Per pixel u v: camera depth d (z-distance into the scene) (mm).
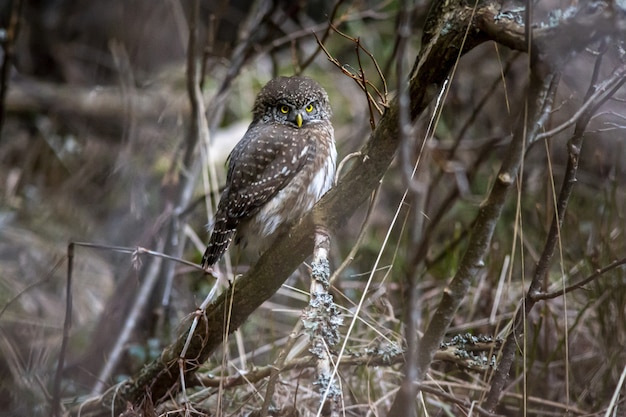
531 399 7980
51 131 15531
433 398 8258
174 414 7832
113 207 13742
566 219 9922
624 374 6664
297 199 8398
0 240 12500
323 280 6398
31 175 14812
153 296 10789
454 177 11891
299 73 10328
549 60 5492
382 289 9172
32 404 9438
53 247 12680
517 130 5863
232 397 8367
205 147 11328
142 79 16156
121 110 15516
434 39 6023
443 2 6160
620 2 5262
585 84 6957
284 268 7055
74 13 17375
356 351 8242
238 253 8602
